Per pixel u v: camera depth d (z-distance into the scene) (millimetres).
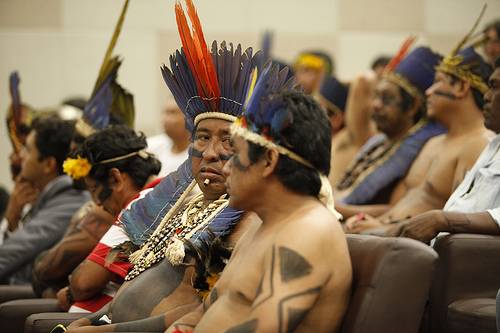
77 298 7102
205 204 6266
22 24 16281
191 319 5355
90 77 16328
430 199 8289
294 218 4781
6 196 13305
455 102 8211
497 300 5375
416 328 4809
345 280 4789
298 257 4633
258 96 4910
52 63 16312
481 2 16516
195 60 6008
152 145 12422
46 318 6656
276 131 4793
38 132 10023
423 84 9453
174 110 12023
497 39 10664
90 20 16328
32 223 9500
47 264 7980
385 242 4930
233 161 4949
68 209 9547
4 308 7672
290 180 4812
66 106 11633
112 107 8961
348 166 10641
